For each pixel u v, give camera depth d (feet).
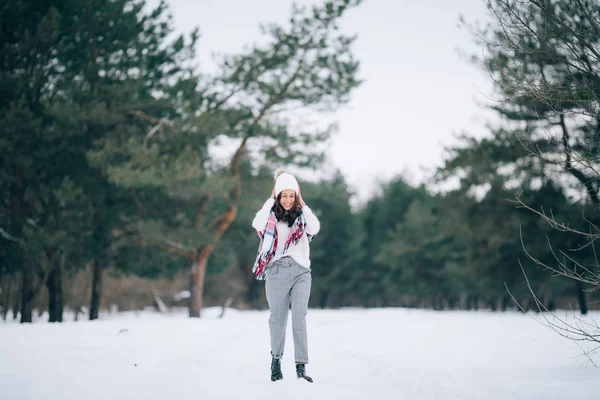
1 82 47.39
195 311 69.15
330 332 28.32
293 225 13.29
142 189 66.85
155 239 62.23
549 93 13.67
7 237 52.54
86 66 56.80
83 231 56.34
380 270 164.55
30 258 50.90
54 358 14.16
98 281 66.08
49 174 57.16
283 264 13.11
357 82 64.39
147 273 75.36
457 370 13.69
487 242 73.51
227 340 21.79
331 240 163.32
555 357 15.84
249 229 90.07
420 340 22.75
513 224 65.57
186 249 67.26
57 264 56.59
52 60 54.39
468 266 79.05
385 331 28.60
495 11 14.25
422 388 11.19
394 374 13.05
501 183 65.82
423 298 153.99
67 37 55.57
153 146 57.36
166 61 62.85
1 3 48.26
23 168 53.52
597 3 13.43
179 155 57.77
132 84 56.34
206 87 64.34
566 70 14.29
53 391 10.20
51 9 50.31
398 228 144.46
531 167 60.64
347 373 13.65
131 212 69.77
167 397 10.14
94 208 59.62
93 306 65.36
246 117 63.82
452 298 155.22
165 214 70.54
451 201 75.87
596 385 11.00
